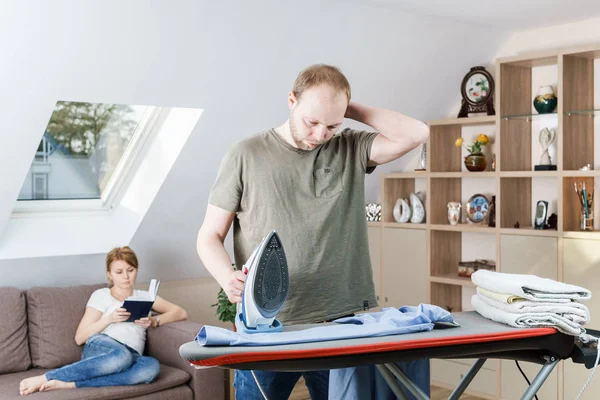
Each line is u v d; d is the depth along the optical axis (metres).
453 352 1.93
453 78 4.64
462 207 4.98
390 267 5.11
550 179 4.51
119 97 3.41
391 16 3.84
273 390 2.29
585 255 4.02
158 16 3.11
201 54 3.40
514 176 4.34
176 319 4.16
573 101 4.20
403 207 5.05
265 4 3.34
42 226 4.21
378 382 2.15
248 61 3.58
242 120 3.91
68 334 3.99
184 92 3.55
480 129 4.84
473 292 4.92
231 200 2.21
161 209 4.25
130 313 3.94
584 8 3.90
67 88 3.24
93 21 2.99
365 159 2.28
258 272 1.89
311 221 2.19
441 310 2.05
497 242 4.43
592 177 4.25
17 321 3.92
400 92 4.46
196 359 1.70
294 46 3.65
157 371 3.73
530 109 4.58
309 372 2.35
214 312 4.97
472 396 4.62
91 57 3.15
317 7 3.52
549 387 4.21
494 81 4.57
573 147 4.21
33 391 3.46
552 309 2.05
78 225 4.32
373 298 2.31
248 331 1.90
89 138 4.17
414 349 1.86
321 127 2.04
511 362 4.39
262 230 2.19
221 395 3.90
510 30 4.50
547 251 4.19
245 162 2.19
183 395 3.78
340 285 2.22
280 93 3.87
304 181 2.19
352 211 2.26
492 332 1.96
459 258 5.02
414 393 2.00
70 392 3.48
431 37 4.18
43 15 2.88
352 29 3.77
